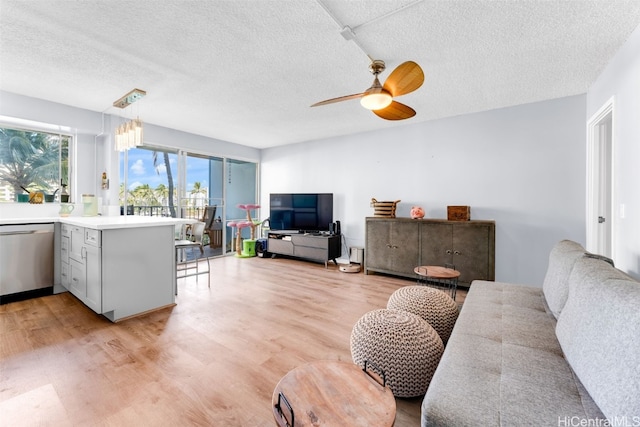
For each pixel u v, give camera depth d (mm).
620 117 2273
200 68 2688
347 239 5188
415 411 1505
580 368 1068
